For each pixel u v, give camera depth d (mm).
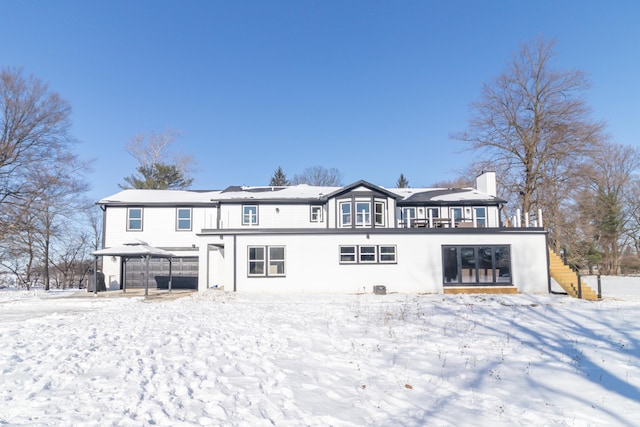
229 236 21766
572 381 6809
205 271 21859
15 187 28938
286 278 21406
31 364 7219
